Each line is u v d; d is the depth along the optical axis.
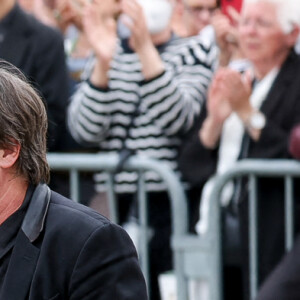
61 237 6.14
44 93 12.66
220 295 11.83
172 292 12.11
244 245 11.66
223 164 12.02
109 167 11.98
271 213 11.51
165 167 11.87
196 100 12.52
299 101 11.56
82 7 14.30
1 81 6.06
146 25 12.30
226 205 11.83
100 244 6.14
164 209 12.29
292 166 11.28
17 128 6.04
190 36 13.26
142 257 12.18
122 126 12.73
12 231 6.21
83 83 13.05
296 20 11.70
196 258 11.85
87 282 6.08
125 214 12.44
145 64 12.33
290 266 9.38
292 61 11.77
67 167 12.12
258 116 11.62
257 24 11.78
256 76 12.02
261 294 9.48
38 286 6.08
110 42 12.69
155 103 12.35
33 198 6.26
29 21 12.77
